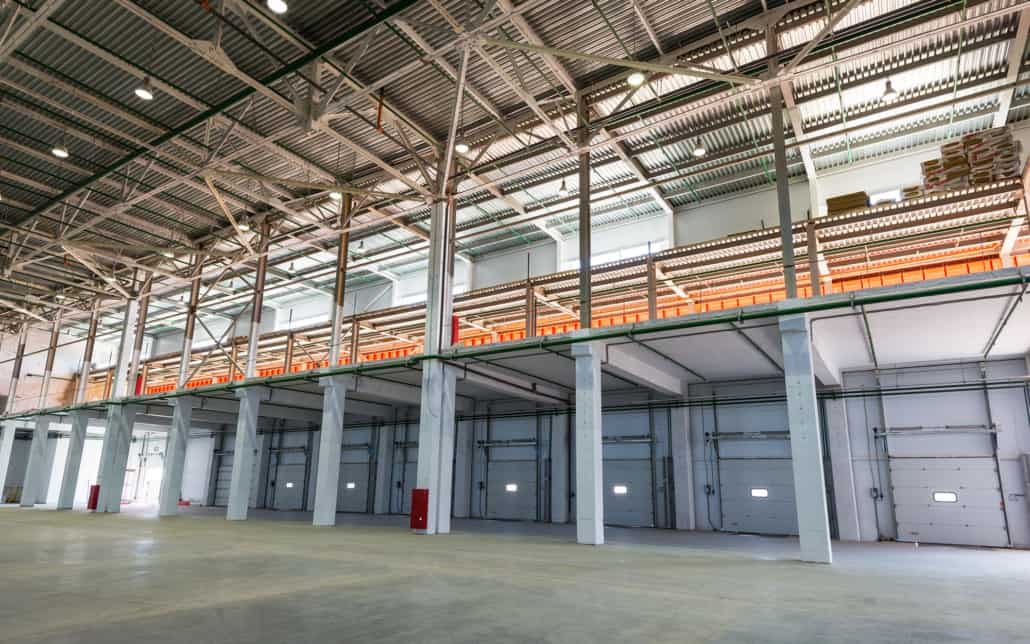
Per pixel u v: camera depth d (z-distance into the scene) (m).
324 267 36.34
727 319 16.92
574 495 30.17
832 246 22.12
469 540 19.08
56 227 31.27
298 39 17.98
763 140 23.94
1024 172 16.86
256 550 15.34
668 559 14.41
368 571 11.70
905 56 19.22
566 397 31.02
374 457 37.19
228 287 40.91
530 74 20.77
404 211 27.48
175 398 32.25
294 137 24.00
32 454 40.56
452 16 17.80
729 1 17.72
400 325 35.28
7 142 23.48
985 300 15.55
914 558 16.06
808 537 14.41
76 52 19.19
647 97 21.33
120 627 6.89
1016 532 20.95
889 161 25.47
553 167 26.22
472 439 34.00
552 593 9.42
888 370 24.16
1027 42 17.94
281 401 31.23
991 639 6.86
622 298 29.34
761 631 7.03
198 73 20.09
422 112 22.88
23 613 7.64
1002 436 21.89
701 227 29.52
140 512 34.78
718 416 27.28
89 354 40.38
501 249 35.84
